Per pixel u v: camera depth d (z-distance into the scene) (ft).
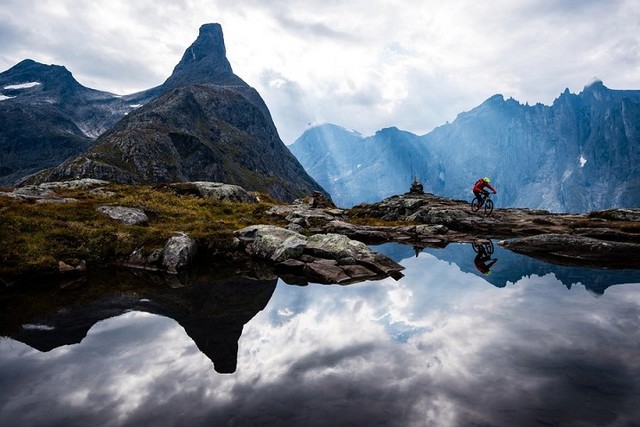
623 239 74.95
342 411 19.16
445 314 35.47
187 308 39.06
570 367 23.76
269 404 20.07
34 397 21.25
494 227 113.19
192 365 25.30
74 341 29.89
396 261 66.33
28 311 37.86
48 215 68.80
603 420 17.94
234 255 68.49
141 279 52.70
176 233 67.05
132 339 30.25
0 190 95.20
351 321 34.32
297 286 48.96
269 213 117.80
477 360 25.07
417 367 24.29
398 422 18.08
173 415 19.25
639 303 38.09
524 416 18.39
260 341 29.68
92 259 60.08
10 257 51.34
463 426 17.60
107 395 21.39
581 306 37.27
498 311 35.99
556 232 98.63
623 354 25.64
